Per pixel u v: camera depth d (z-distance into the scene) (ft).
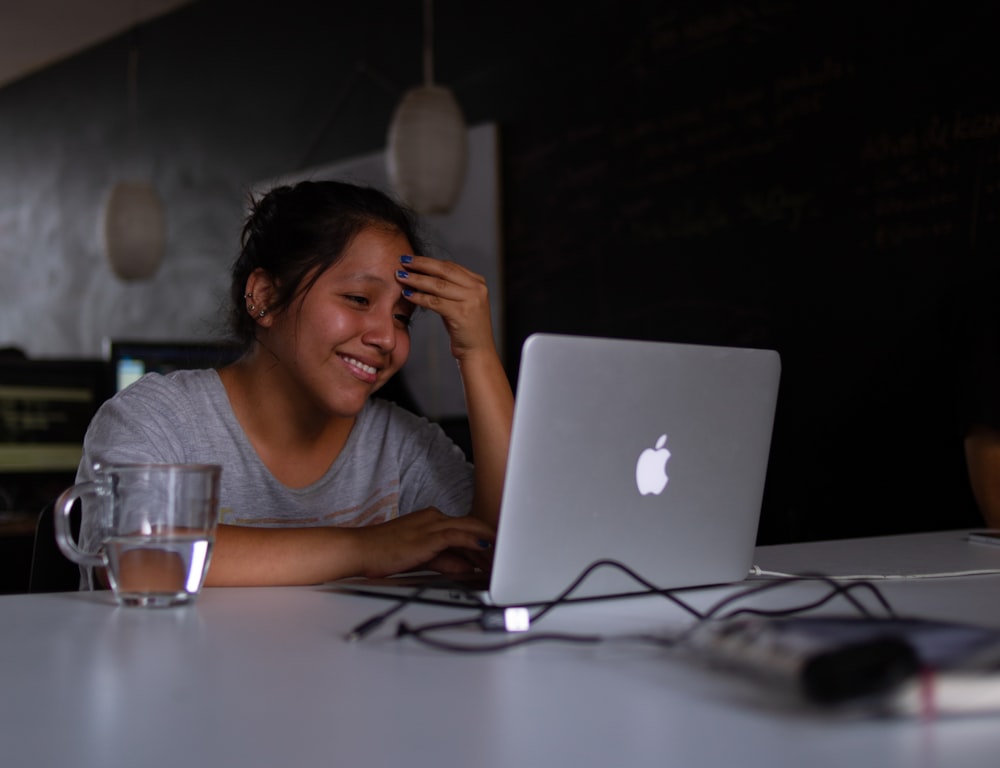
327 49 16.63
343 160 16.24
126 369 9.46
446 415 14.16
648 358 3.24
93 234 22.06
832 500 10.28
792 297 10.70
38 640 2.71
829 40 10.41
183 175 19.61
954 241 9.41
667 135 11.96
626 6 12.44
